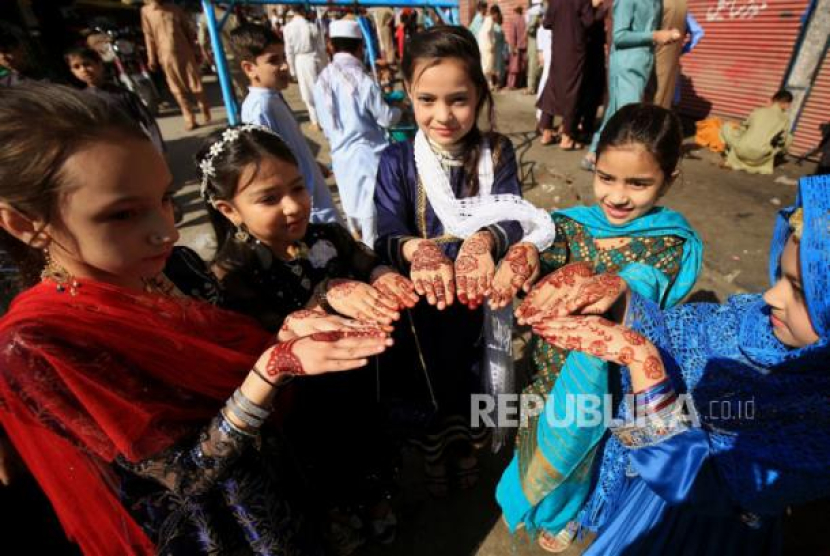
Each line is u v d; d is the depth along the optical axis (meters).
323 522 1.36
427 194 1.37
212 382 0.83
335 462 1.31
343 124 3.19
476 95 1.24
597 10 4.69
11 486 1.18
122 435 0.66
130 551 0.86
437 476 1.73
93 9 10.72
